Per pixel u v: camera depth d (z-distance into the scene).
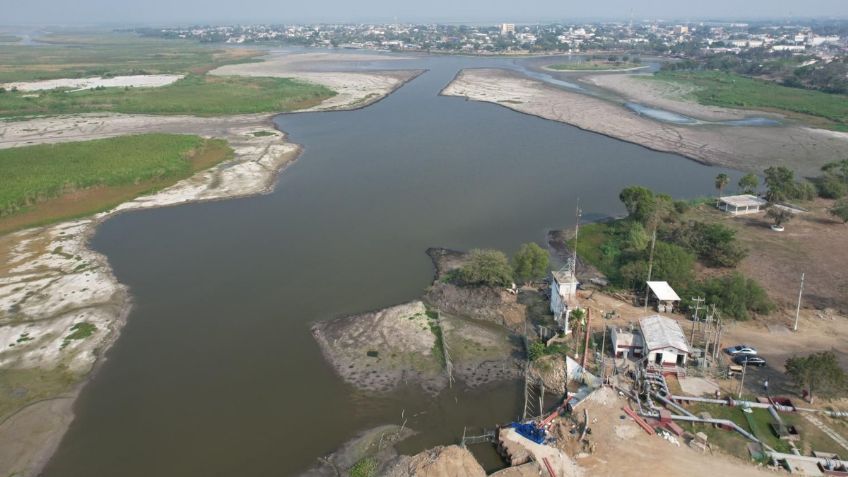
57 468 48.47
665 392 54.03
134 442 51.31
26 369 61.28
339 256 88.94
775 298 72.69
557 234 95.69
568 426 50.94
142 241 95.00
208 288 79.44
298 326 69.56
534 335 66.19
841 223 97.25
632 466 46.00
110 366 62.28
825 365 52.06
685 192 116.31
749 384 56.12
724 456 46.84
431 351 63.78
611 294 74.94
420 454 47.28
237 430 52.53
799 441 48.12
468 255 87.62
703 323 66.94
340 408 55.16
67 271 83.88
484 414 53.97
